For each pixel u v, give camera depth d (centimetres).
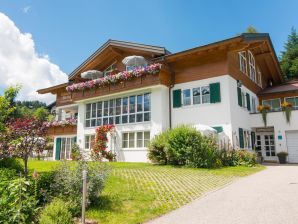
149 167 1501
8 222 484
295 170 1375
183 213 643
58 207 550
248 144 2059
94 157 816
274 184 948
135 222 585
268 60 2661
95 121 2388
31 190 648
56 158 2786
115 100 2270
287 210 617
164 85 1989
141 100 2103
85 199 604
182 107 1984
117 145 2167
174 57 2009
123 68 2434
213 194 829
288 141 2033
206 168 1445
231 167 1519
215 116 1836
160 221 591
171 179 1084
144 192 836
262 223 543
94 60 2522
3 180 614
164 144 1642
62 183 666
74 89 2478
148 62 2181
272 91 2412
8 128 871
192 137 1552
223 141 1734
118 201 727
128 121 2145
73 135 2683
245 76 2208
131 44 2234
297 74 4003
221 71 1864
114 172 1241
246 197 766
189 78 1998
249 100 2220
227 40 1759
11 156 856
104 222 585
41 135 900
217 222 565
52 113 3612
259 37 2023
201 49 1864
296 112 2008
